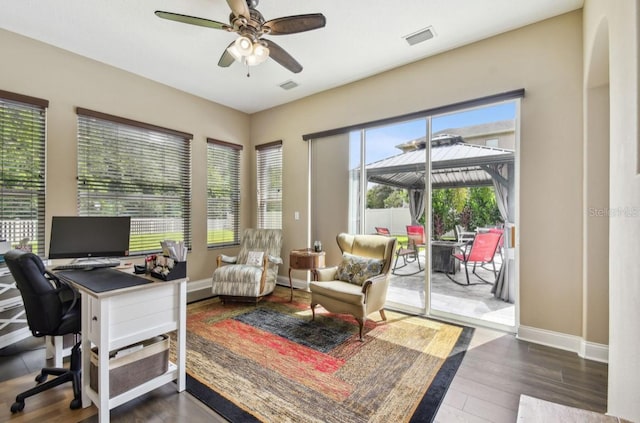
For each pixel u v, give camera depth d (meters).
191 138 4.24
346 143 3.99
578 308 2.49
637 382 1.12
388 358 2.35
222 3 2.39
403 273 3.54
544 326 2.63
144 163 3.75
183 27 2.71
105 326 1.59
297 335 2.77
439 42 2.97
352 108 3.88
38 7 2.43
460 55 3.06
